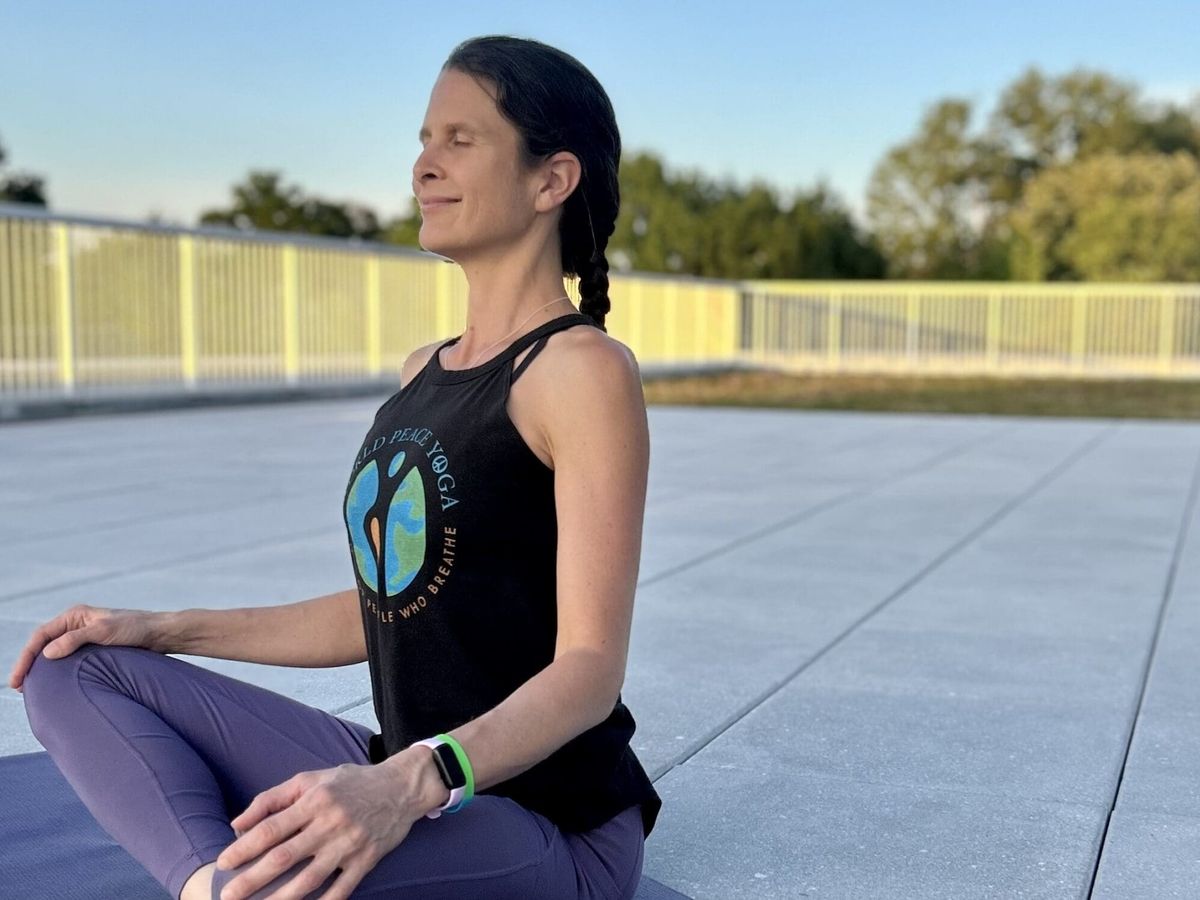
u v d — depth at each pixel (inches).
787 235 1659.7
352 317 675.4
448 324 753.6
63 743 65.6
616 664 61.5
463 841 60.5
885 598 190.7
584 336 63.2
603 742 68.6
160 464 351.9
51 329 498.3
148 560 208.7
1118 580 206.1
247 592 183.5
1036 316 1005.2
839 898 87.4
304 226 1737.2
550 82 64.7
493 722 58.9
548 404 62.0
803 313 1055.6
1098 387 880.3
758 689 140.6
